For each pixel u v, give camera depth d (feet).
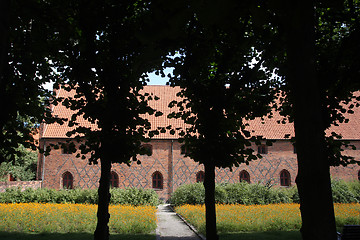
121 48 23.59
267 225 44.86
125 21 23.53
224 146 26.76
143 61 11.41
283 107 31.58
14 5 17.94
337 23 27.73
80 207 56.90
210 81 28.17
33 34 21.44
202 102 27.50
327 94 26.73
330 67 26.45
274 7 8.55
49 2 20.95
